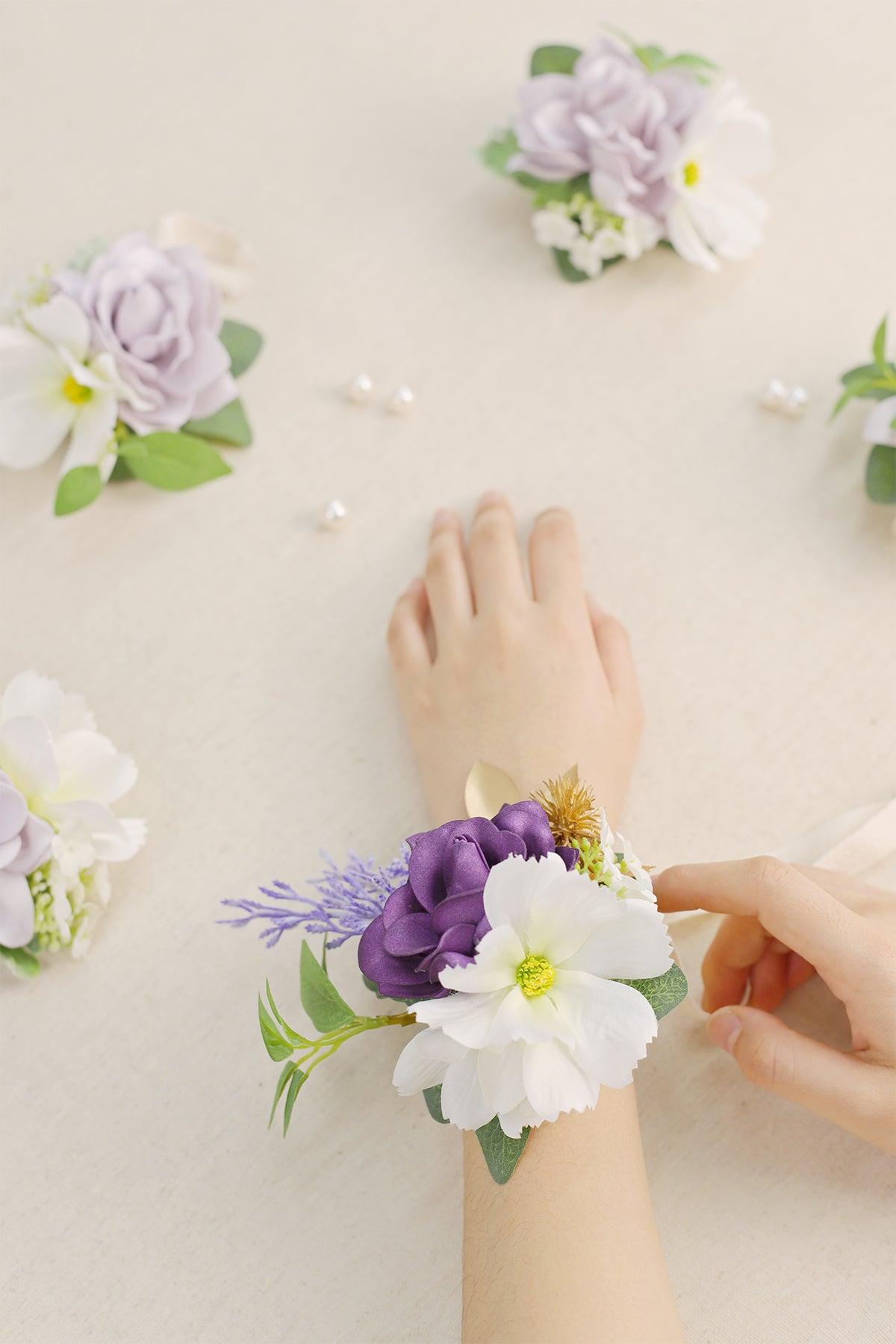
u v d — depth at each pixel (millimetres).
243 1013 672
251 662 724
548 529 735
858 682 726
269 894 640
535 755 686
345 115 824
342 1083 664
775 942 674
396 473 757
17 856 652
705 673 726
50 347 722
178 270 723
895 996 615
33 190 800
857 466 765
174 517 747
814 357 782
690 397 773
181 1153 655
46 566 736
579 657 705
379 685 722
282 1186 651
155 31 840
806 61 845
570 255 789
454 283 792
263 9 847
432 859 585
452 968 567
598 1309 582
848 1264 645
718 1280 642
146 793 702
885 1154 660
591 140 754
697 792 707
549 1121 594
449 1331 634
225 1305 637
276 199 804
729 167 780
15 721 646
